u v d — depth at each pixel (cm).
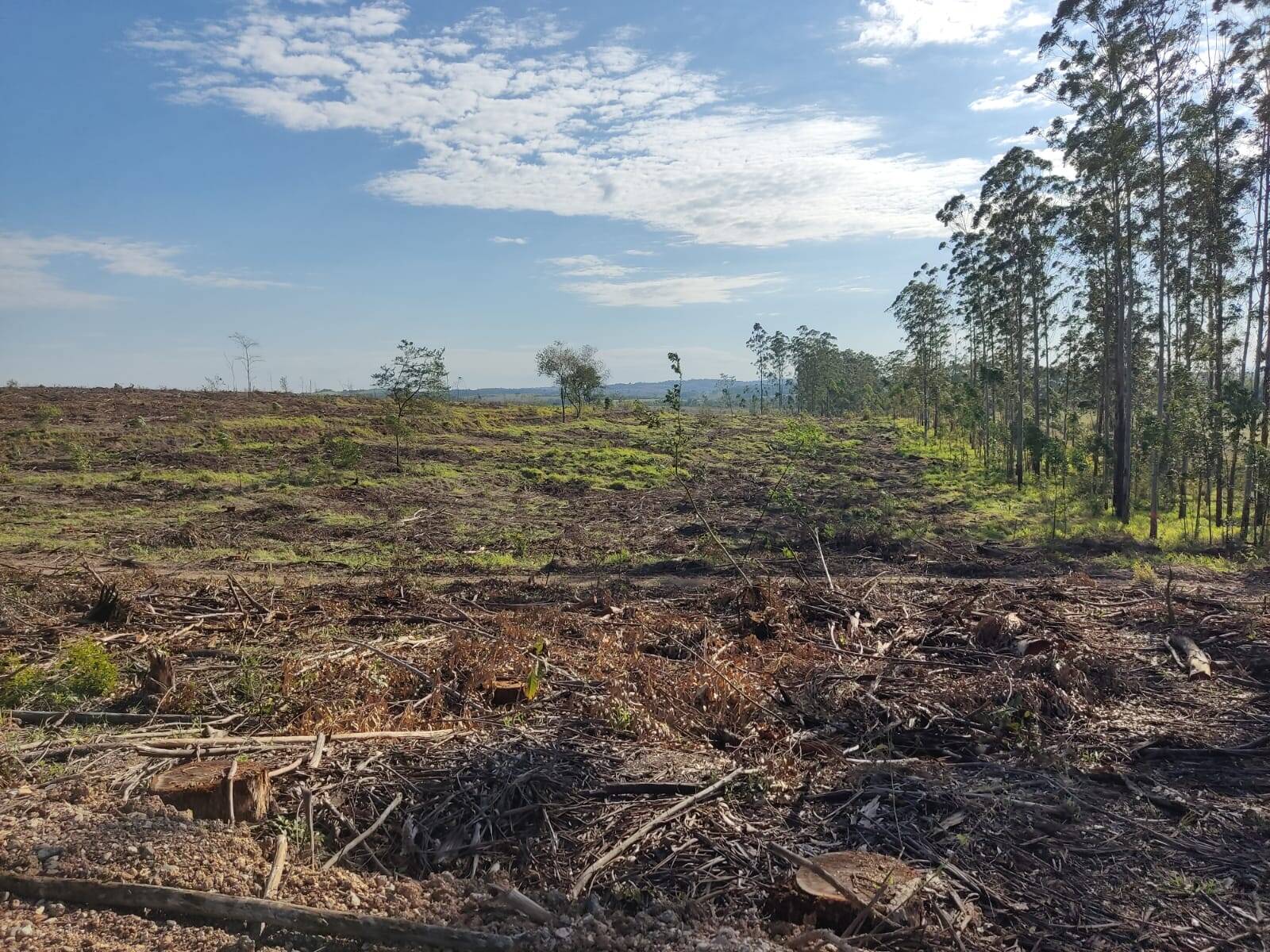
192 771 501
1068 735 664
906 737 665
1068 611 1118
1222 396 2203
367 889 406
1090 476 3244
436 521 2089
